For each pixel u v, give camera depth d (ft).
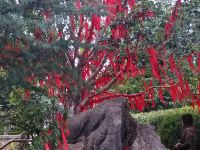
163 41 25.07
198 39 24.93
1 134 30.63
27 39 16.16
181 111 35.50
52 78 19.20
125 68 26.84
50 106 18.43
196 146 32.40
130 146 20.84
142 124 21.95
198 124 32.91
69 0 17.17
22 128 18.80
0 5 15.96
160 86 28.60
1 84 16.08
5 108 19.04
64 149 19.06
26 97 18.69
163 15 24.84
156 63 25.35
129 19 24.80
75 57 24.70
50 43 16.88
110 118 20.20
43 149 17.87
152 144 20.81
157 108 42.98
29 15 16.65
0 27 15.39
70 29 21.08
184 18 24.98
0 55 16.21
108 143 19.47
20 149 19.97
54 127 18.26
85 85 23.97
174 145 31.35
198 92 29.45
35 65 16.65
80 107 26.48
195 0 25.03
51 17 17.01
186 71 27.45
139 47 25.57
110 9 21.57
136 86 31.12
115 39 25.48
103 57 27.09
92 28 24.48
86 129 21.98
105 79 28.30
